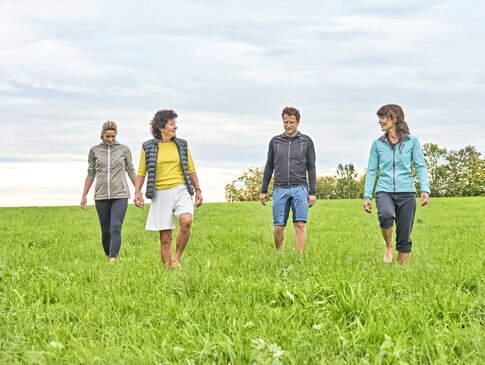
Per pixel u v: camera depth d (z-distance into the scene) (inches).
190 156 432.8
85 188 510.9
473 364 180.7
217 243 589.0
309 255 438.6
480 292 265.9
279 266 378.9
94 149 498.0
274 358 185.8
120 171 498.0
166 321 241.6
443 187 4320.9
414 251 503.2
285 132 474.6
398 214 414.3
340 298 260.2
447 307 247.4
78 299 295.0
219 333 216.1
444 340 206.5
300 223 468.1
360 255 488.4
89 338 219.8
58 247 579.2
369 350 196.4
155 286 315.9
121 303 276.8
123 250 554.9
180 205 417.7
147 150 423.8
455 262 415.8
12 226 852.0
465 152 4293.8
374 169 423.5
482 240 605.9
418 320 232.8
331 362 187.3
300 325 236.5
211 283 306.0
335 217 981.2
